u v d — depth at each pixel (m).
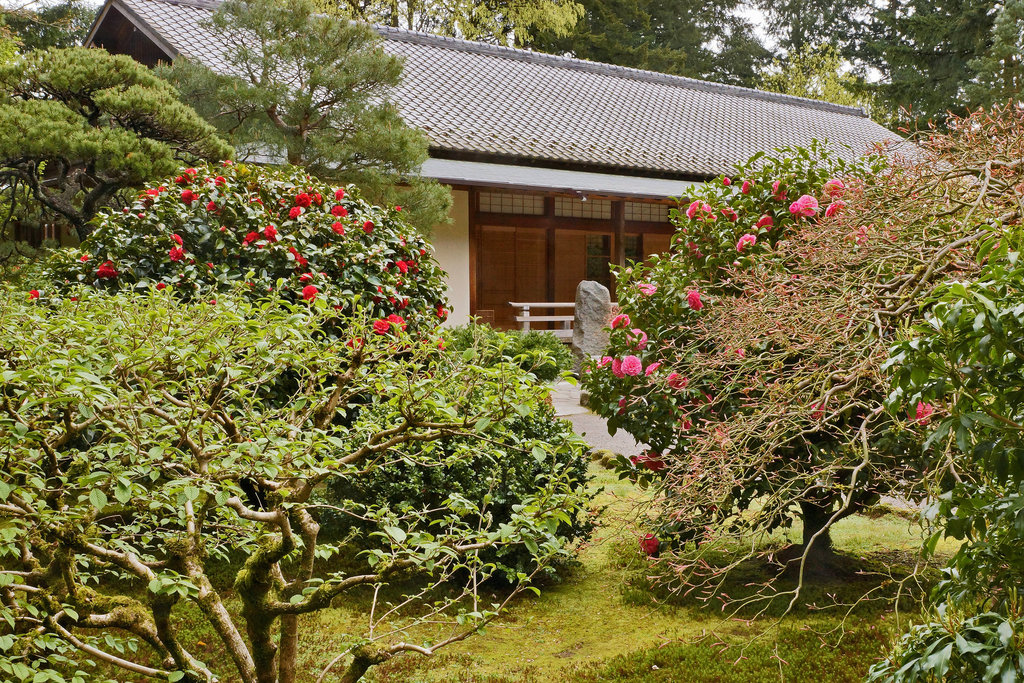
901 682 1.95
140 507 2.25
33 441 2.16
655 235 17.94
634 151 16.44
